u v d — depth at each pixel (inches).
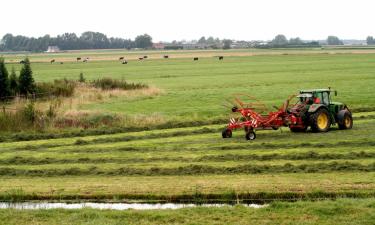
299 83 2532.0
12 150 1030.4
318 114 1132.5
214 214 583.5
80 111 1378.0
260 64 4532.5
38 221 571.8
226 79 2933.1
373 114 1395.2
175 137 1136.2
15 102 1694.1
